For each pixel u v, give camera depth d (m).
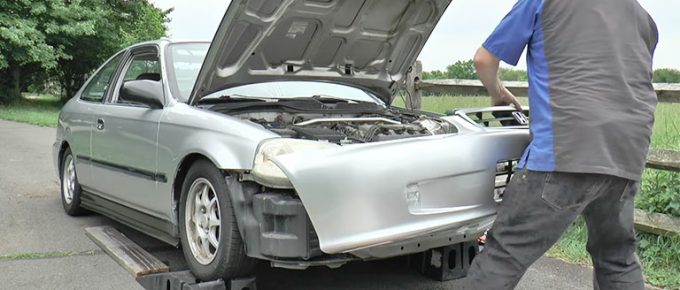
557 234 2.61
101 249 4.46
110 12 28.20
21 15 22.66
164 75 4.10
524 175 2.62
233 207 3.24
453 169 3.03
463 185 3.06
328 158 2.88
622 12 2.61
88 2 26.78
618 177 2.50
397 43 4.39
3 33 20.98
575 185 2.51
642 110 2.54
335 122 3.85
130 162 4.24
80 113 5.14
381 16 4.06
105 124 4.61
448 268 3.92
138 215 4.33
